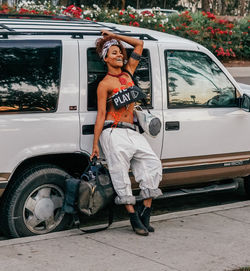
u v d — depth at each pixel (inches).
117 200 205.5
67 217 212.4
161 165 211.2
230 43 730.2
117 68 208.4
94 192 200.5
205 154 239.3
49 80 201.6
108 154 205.9
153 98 224.4
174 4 1499.8
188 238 206.7
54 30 216.7
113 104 206.1
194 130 234.2
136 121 212.8
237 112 246.5
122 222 221.6
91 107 210.4
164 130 226.4
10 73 195.0
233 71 671.8
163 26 657.0
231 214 238.1
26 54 197.6
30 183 200.7
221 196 288.4
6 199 200.1
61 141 204.1
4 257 180.5
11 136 194.4
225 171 248.5
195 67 236.8
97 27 239.6
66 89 204.5
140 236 206.8
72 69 205.6
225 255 191.6
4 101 193.9
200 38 696.4
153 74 224.2
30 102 198.2
